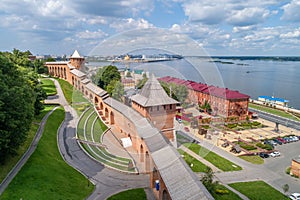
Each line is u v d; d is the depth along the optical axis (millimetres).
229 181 33469
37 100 41094
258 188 31984
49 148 31266
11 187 21891
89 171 27562
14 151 25422
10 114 23250
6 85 23875
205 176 28703
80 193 24172
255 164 40031
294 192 31828
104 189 24953
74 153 30703
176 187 16547
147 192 24391
